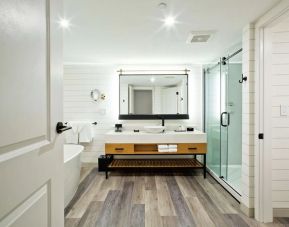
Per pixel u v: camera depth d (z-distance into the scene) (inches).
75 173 107.2
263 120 79.5
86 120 156.9
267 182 79.6
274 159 83.0
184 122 157.2
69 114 156.8
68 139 148.7
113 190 110.6
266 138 79.4
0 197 23.8
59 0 42.4
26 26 29.3
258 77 80.0
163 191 109.0
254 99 82.4
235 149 138.6
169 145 129.9
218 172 130.1
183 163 141.5
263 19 76.0
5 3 24.5
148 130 140.6
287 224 78.2
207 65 151.4
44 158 35.4
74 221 79.8
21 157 28.0
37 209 33.0
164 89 157.5
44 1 35.4
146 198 100.3
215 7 70.5
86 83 156.6
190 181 125.0
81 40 103.1
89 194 105.4
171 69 156.3
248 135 83.9
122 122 156.3
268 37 78.6
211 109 145.1
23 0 28.4
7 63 25.0
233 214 85.3
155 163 141.7
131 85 156.8
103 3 67.3
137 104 157.0
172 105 157.1
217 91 134.9
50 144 37.8
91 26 86.0
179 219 81.1
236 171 136.6
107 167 130.8
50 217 38.1
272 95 81.4
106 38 100.5
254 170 82.8
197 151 130.9
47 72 36.9
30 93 30.5
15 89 26.6
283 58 82.0
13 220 26.5
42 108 34.7
